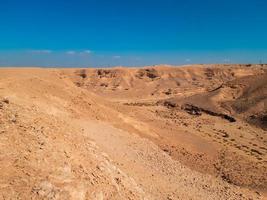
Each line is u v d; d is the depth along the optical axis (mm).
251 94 103250
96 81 189500
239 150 57406
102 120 43250
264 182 41750
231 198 33875
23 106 24875
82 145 22781
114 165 24172
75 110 40812
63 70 197125
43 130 20516
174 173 35656
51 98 39344
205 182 37000
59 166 17109
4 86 34719
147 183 27594
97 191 17672
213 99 104438
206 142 57344
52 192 15289
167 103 109688
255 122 84500
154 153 39156
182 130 63562
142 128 48844
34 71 51625
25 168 15820
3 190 14219
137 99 142625
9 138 17453
